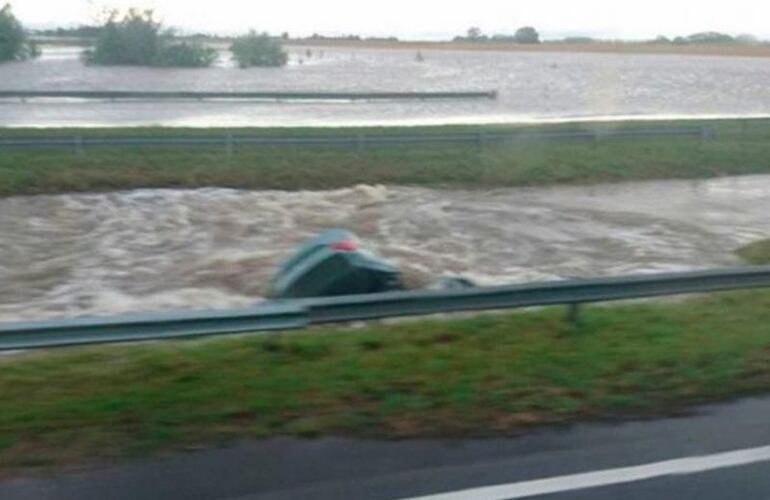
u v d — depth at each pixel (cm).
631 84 8475
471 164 3638
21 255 2209
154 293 1808
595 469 725
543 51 17675
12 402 830
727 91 7900
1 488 684
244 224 2656
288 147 3709
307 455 745
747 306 1219
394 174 3497
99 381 891
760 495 693
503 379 898
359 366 927
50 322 896
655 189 3519
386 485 693
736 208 3045
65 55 11700
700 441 783
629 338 1041
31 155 3422
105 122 4688
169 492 680
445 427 797
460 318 1138
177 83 7612
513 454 750
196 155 3553
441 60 13112
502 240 2406
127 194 3170
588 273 2002
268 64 10194
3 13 10075
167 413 805
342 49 17988
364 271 1322
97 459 730
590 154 3850
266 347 991
